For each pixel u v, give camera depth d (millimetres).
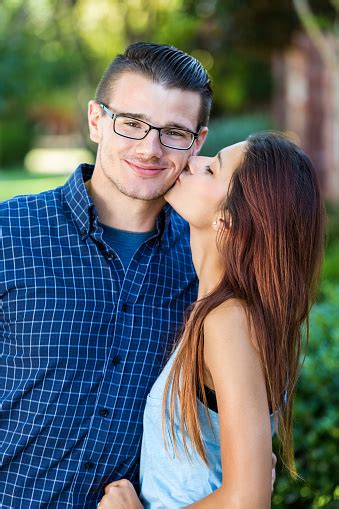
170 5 8859
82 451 2221
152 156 2268
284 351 2104
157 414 2170
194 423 2070
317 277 2234
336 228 8539
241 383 1973
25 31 9062
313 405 3365
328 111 11328
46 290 2236
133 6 8812
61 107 25969
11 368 2242
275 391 2064
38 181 20656
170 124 2283
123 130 2307
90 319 2244
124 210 2371
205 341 2057
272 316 2082
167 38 9508
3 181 20875
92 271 2275
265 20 8414
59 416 2203
